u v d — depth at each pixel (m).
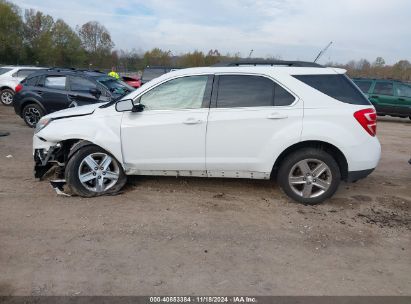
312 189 5.17
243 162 5.08
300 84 5.00
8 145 8.33
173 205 5.07
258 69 5.07
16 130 10.16
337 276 3.55
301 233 4.38
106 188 5.32
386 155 8.73
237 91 5.07
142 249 3.92
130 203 5.09
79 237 4.13
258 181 6.10
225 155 5.08
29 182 5.81
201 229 4.41
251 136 4.98
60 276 3.42
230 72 5.10
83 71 10.64
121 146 5.19
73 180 5.14
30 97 10.26
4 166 6.64
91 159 5.21
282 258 3.83
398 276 3.59
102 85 9.93
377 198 5.62
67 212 4.75
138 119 5.13
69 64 72.56
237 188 5.78
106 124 5.16
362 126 4.94
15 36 64.19
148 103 5.19
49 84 10.23
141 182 5.89
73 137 5.15
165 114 5.11
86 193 5.23
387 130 13.05
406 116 15.23
